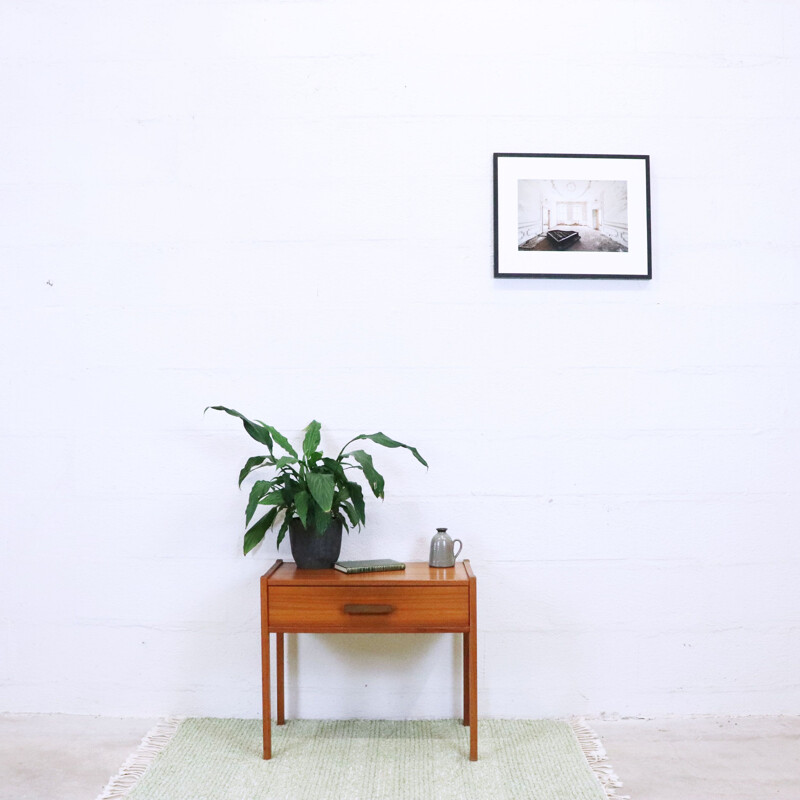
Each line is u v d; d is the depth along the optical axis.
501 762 2.08
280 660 2.35
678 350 2.45
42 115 2.47
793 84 2.45
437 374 2.44
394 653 2.42
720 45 2.45
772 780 1.98
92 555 2.44
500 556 2.44
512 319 2.45
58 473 2.45
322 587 2.07
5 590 2.45
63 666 2.44
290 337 2.44
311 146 2.46
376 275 2.45
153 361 2.45
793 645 2.44
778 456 2.45
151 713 2.43
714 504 2.45
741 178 2.47
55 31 2.48
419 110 2.46
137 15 2.48
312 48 2.47
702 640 2.44
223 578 2.44
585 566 2.44
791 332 2.46
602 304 2.45
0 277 2.46
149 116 2.47
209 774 2.02
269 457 2.23
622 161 2.46
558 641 2.44
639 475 2.44
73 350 2.46
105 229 2.46
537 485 2.44
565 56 2.47
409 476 2.43
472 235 2.46
